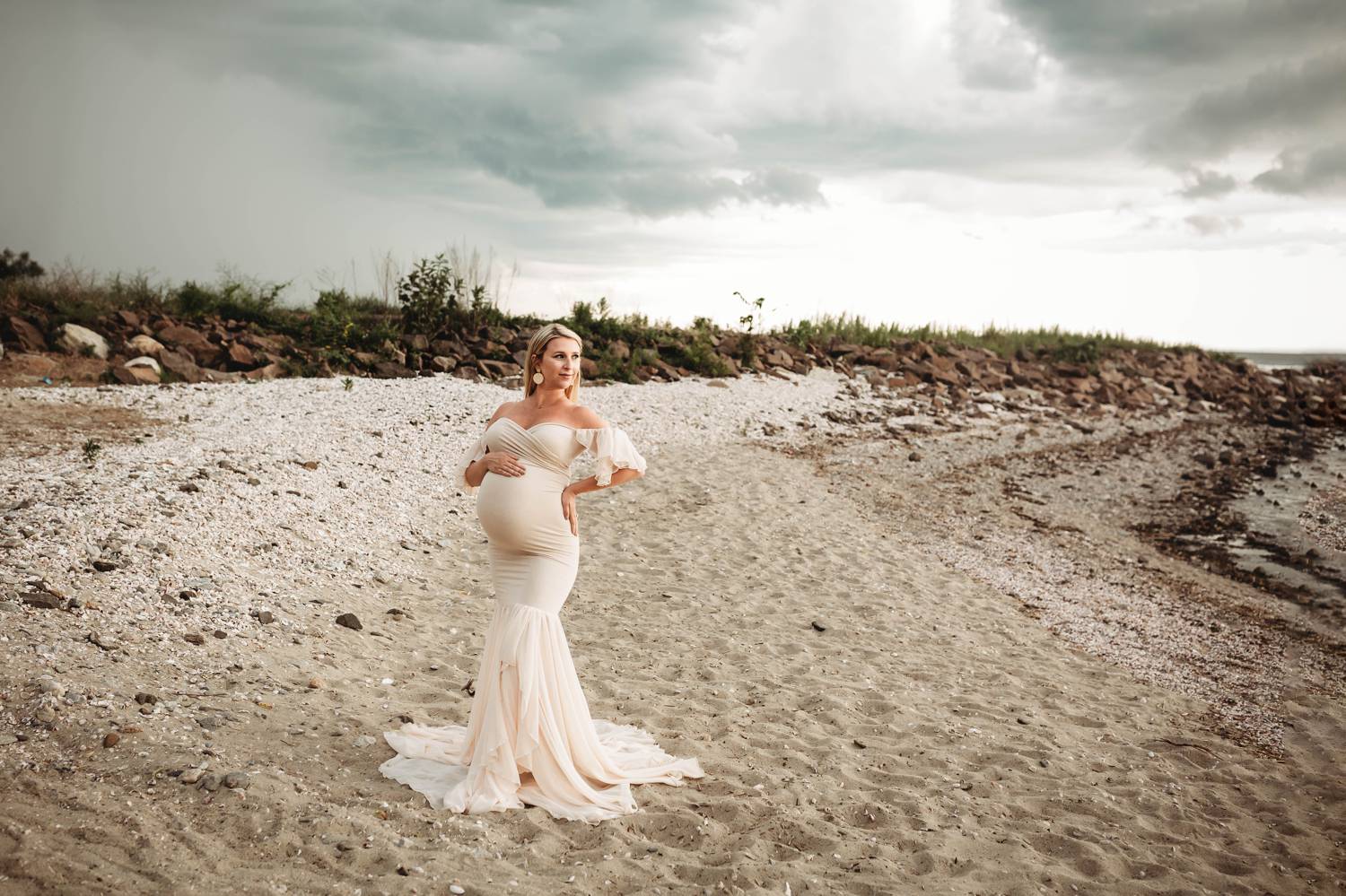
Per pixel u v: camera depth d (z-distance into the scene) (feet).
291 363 52.24
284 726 15.49
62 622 17.30
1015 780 16.81
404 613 22.79
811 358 72.95
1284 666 24.45
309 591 22.67
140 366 47.91
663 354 67.05
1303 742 19.67
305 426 39.17
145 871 11.01
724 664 21.91
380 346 55.62
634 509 35.86
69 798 12.26
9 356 46.80
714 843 13.60
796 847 13.85
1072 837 14.80
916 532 36.58
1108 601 29.89
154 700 15.26
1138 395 80.38
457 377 53.67
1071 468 51.96
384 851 12.01
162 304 57.72
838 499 40.50
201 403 42.14
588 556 30.07
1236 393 88.58
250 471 30.04
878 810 15.07
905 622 26.09
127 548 21.20
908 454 51.72
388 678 18.76
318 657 19.01
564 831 13.43
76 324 51.93
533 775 14.34
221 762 13.69
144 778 13.01
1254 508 44.37
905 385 71.10
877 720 19.22
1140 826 15.35
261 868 11.46
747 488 40.29
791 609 26.40
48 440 32.19
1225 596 31.30
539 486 14.34
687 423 51.70
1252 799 16.87
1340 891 13.75
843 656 23.00
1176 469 53.52
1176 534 39.65
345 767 14.49
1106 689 22.33
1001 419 65.36
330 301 58.34
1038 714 20.29
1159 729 19.94
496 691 14.28
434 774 14.51
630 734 17.06
